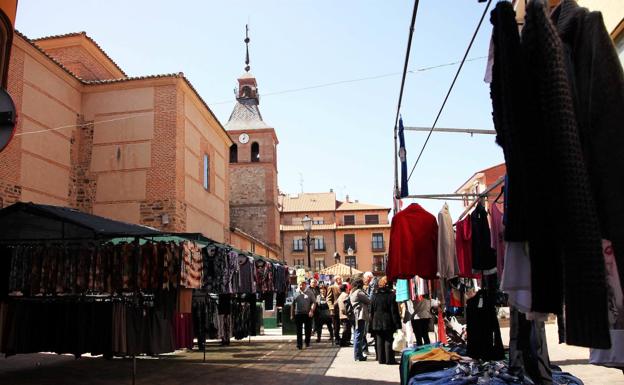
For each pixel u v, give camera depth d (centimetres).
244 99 5434
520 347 409
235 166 5047
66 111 2017
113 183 2073
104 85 2127
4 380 927
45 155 1858
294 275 3170
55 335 900
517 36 206
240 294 1514
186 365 1141
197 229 2331
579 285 174
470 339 514
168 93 2109
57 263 931
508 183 205
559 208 181
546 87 191
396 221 675
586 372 804
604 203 181
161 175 2058
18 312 909
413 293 1084
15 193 1673
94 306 900
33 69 1802
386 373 980
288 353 1373
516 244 234
